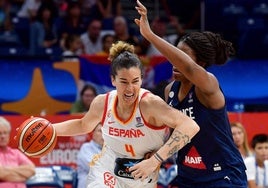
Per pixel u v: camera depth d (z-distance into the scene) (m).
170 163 8.49
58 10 14.36
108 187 5.06
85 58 11.12
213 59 4.95
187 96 4.84
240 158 4.91
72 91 11.24
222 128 4.80
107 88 11.09
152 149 4.88
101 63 11.14
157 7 15.57
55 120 8.69
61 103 11.23
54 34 13.73
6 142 7.57
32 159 8.62
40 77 11.37
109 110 4.88
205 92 4.69
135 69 4.62
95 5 14.71
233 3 14.33
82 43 13.20
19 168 7.51
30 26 13.48
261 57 13.40
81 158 7.96
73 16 14.00
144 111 4.73
